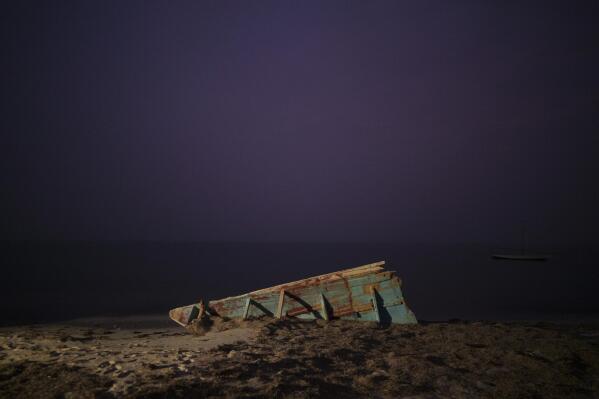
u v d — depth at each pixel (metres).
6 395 5.61
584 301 29.83
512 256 82.12
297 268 67.44
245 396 5.75
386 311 11.69
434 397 6.30
